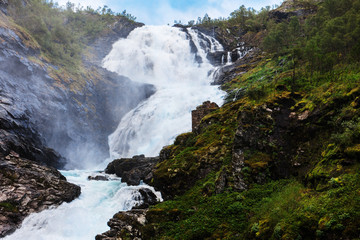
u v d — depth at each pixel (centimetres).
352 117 1318
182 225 1373
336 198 986
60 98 3847
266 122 1733
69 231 1709
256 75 4019
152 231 1391
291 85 2061
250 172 1548
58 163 3244
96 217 1823
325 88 1717
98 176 2644
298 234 959
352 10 3195
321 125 1502
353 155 1113
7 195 1817
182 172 1842
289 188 1330
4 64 3300
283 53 4388
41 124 3334
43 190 1967
